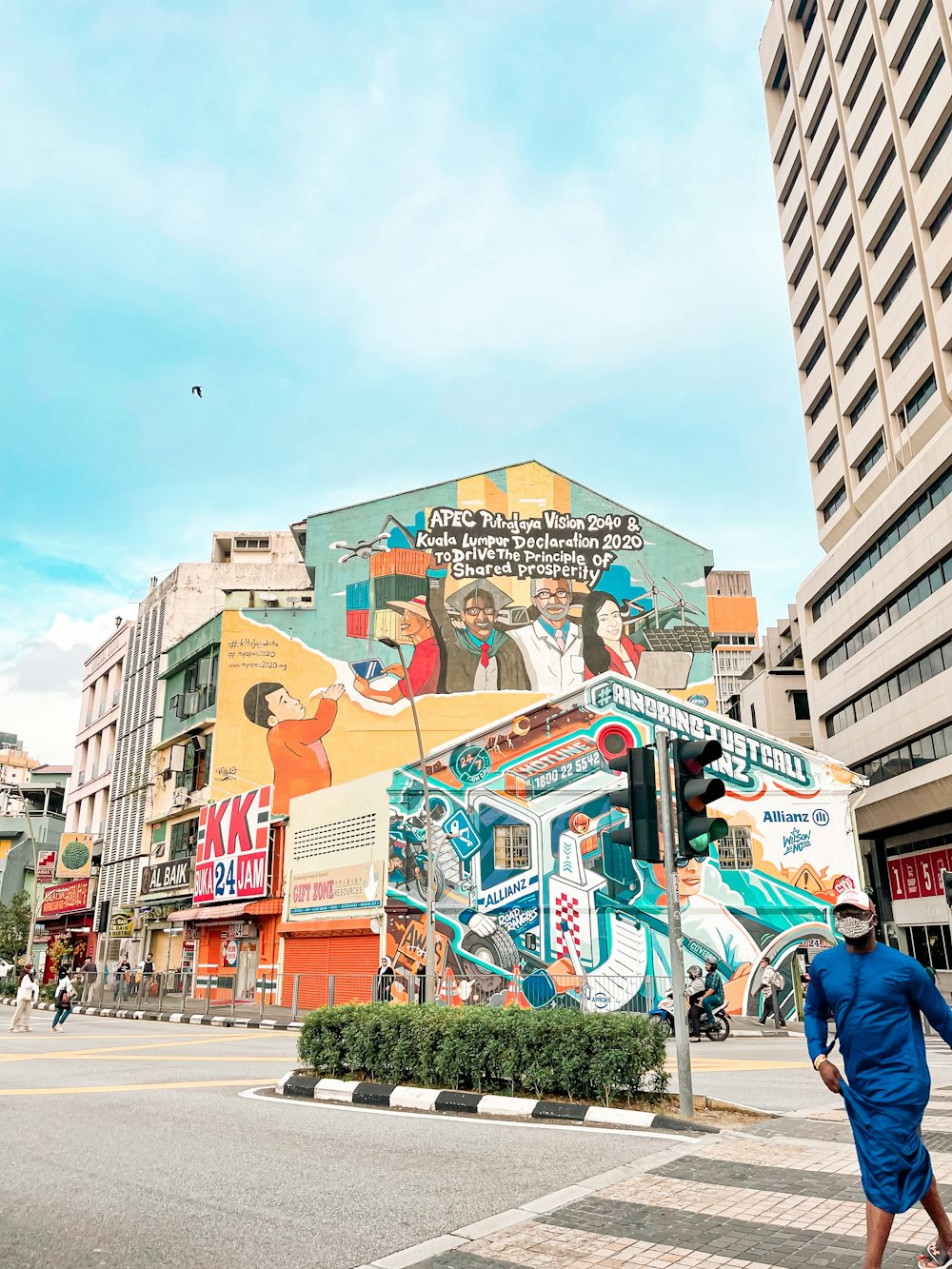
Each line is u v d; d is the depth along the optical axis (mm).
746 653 78875
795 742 51875
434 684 42438
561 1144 7391
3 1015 30250
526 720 27625
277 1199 5871
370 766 41594
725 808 26125
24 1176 6531
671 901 8758
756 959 25156
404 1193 5977
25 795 77062
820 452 49781
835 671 44000
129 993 33938
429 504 44750
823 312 47938
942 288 37062
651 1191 5914
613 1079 8672
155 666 50688
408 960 27312
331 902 30703
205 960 38406
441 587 43594
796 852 26016
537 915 26094
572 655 42812
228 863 37156
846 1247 4777
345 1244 4977
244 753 41906
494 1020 9547
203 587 50906
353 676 42656
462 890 27047
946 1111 8867
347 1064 10727
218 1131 8164
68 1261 4750
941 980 36125
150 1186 6203
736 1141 7348
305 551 44469
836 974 4336
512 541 44281
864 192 43188
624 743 26438
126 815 50781
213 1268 4645
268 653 43031
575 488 45156
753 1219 5273
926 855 38062
